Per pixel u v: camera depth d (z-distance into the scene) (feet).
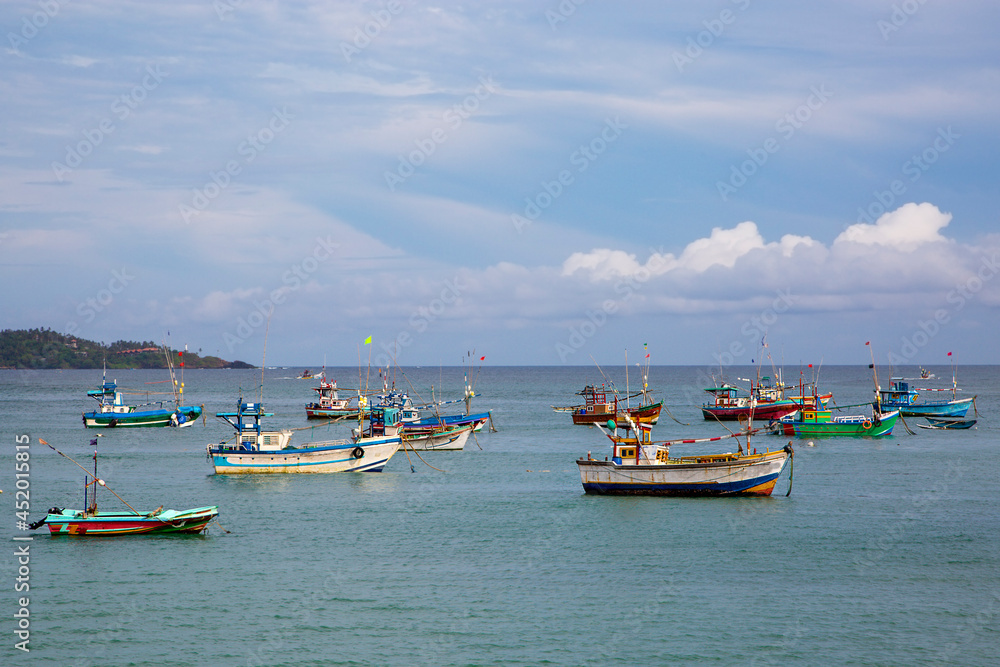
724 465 220.23
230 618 133.08
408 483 257.96
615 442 231.71
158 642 123.95
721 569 158.10
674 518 199.62
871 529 188.24
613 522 196.03
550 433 429.79
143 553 168.76
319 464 273.33
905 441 376.68
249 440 284.00
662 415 535.19
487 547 174.29
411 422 372.99
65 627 129.08
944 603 139.33
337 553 169.48
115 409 471.21
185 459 319.27
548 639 125.29
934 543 176.35
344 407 542.98
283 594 144.05
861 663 117.08
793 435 398.01
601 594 144.05
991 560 163.63
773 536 182.09
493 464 305.12
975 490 240.73
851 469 285.23
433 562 162.81
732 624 130.72
